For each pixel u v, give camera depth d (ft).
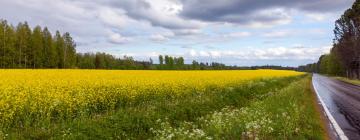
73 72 116.16
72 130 29.25
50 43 270.67
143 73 122.52
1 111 38.11
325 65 503.20
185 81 77.92
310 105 58.44
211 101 51.01
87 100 46.98
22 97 44.55
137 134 33.19
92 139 28.48
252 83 87.04
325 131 37.14
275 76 163.32
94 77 88.43
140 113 36.94
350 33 223.71
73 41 304.30
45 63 266.77
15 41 248.93
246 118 35.09
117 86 62.13
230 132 31.07
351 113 52.19
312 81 188.34
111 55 385.29
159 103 46.65
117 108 51.65
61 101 43.42
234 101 58.65
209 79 91.81
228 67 458.91
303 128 35.78
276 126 33.71
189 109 43.19
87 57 348.79
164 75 108.06
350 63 258.57
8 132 32.32
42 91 52.37
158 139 28.53
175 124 38.04
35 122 36.32
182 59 416.46
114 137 30.58
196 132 27.81
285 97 60.39
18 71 114.83
